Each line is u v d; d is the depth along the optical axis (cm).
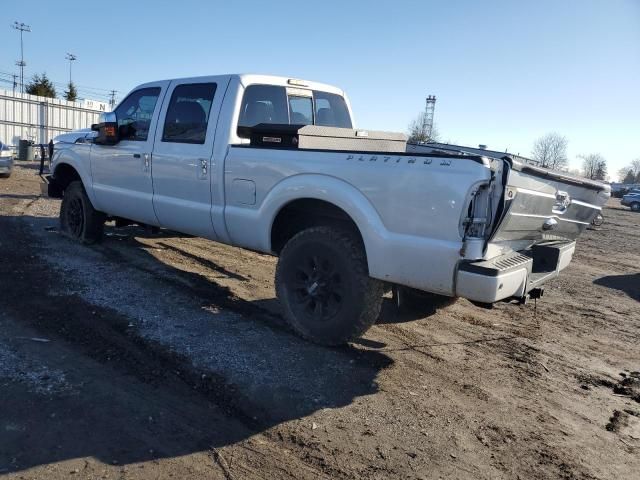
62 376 371
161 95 589
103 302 520
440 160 371
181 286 596
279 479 283
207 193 527
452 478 294
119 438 307
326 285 442
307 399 366
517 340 530
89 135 712
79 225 757
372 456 308
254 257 777
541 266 471
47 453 289
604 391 428
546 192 413
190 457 296
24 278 577
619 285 867
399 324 543
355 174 408
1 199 1188
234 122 515
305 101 606
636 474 314
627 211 4034
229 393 365
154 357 409
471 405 381
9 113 3075
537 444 337
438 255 371
